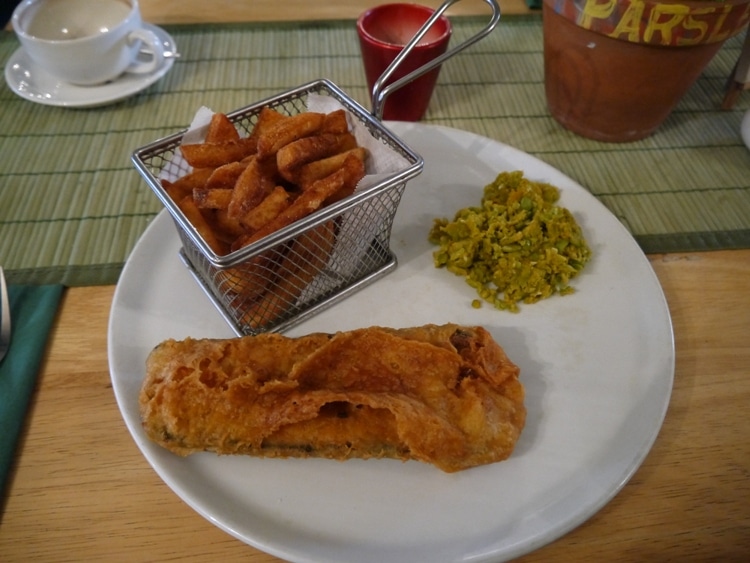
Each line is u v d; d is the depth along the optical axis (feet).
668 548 0.71
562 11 1.08
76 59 1.24
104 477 0.76
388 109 1.29
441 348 0.79
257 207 0.82
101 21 1.38
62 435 0.80
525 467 0.76
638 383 0.85
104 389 0.85
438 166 1.16
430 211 1.09
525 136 1.29
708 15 0.98
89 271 1.00
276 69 1.43
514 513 0.72
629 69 1.10
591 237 1.03
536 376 0.86
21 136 1.24
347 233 0.91
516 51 1.50
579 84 1.19
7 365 0.85
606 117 1.22
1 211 1.09
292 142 0.89
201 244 0.76
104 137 1.25
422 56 1.17
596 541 0.72
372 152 0.95
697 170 1.21
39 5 1.33
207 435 0.73
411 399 0.75
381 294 0.97
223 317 0.92
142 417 0.75
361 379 0.78
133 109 1.32
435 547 0.68
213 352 0.78
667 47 1.04
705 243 1.06
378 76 1.23
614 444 0.78
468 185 1.13
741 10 0.98
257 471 0.75
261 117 0.96
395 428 0.73
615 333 0.91
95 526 0.72
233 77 1.41
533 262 0.96
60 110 1.31
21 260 1.01
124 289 0.93
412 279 0.99
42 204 1.11
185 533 0.72
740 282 1.00
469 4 1.62
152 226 1.01
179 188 0.88
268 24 1.56
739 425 0.82
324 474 0.75
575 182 1.11
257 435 0.73
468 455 0.73
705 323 0.94
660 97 1.16
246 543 0.69
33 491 0.74
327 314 0.94
